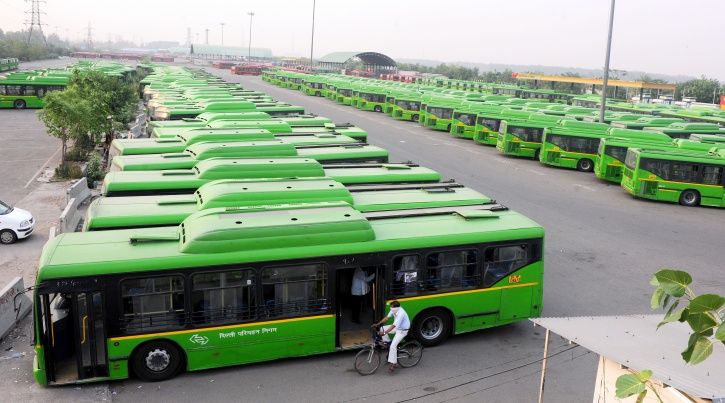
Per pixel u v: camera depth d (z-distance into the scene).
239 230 10.83
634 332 7.45
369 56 122.62
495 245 12.61
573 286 16.09
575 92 98.12
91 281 10.04
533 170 33.72
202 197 13.34
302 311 11.33
